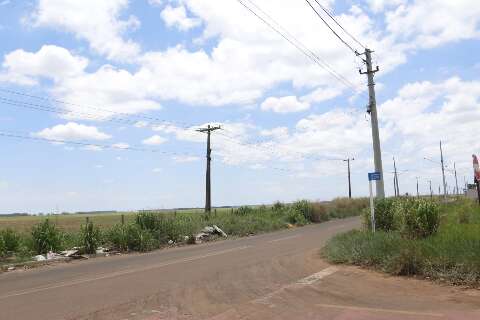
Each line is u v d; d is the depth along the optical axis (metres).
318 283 12.27
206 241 30.72
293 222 46.38
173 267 16.52
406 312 9.01
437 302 9.82
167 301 10.54
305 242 25.09
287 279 13.06
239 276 13.81
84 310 9.81
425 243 13.65
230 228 36.22
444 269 12.20
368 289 11.37
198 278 13.69
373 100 27.73
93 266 18.12
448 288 11.12
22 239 23.72
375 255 14.42
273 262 16.81
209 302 10.31
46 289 12.64
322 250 19.08
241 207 51.91
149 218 28.81
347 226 38.66
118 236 25.44
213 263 17.23
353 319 8.57
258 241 27.42
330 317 8.75
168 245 27.86
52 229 23.92
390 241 14.92
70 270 17.11
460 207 34.00
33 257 21.42
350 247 16.22
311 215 50.44
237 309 9.55
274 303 10.05
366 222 21.67
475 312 8.81
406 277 12.58
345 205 63.00
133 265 17.69
